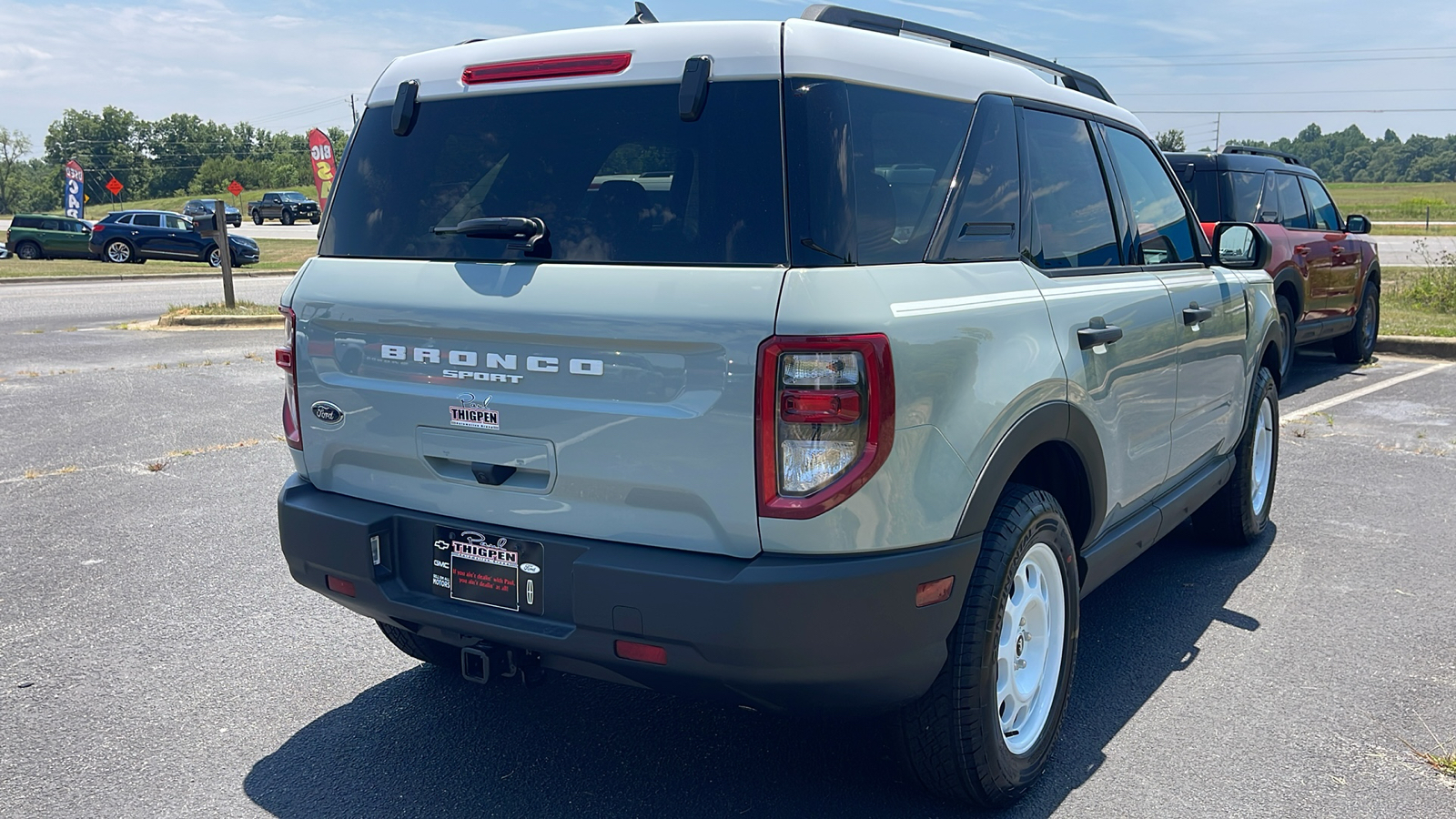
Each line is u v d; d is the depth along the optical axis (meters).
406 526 3.08
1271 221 9.70
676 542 2.66
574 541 2.78
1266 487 5.61
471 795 3.15
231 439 7.95
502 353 2.80
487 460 2.88
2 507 6.12
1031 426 2.99
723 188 2.62
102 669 4.02
